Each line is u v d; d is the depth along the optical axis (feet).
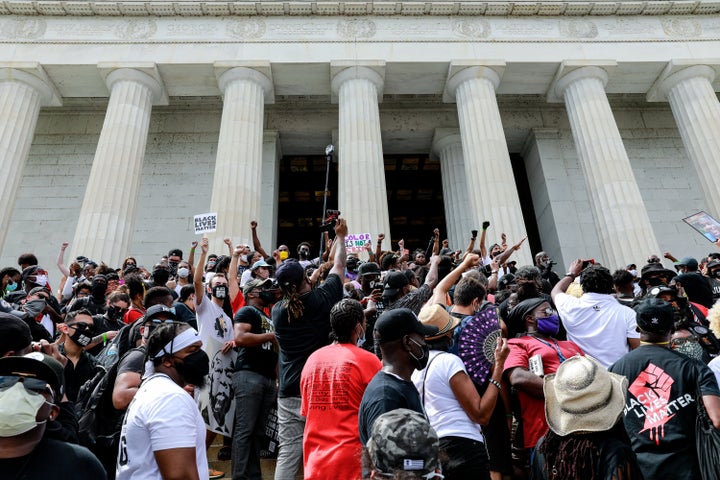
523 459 16.93
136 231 76.89
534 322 16.99
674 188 82.17
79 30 69.51
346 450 13.02
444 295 18.69
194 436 11.39
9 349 10.69
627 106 87.10
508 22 73.26
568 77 71.72
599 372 12.14
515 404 16.55
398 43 71.10
